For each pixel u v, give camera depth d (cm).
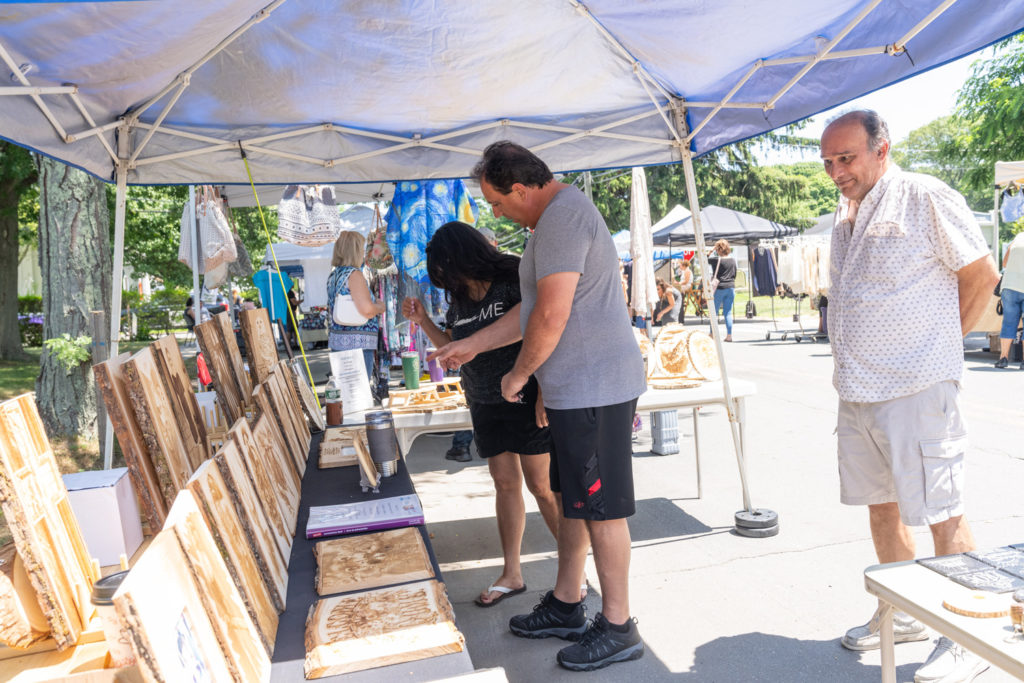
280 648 139
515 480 315
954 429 238
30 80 259
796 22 307
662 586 337
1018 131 1489
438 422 360
